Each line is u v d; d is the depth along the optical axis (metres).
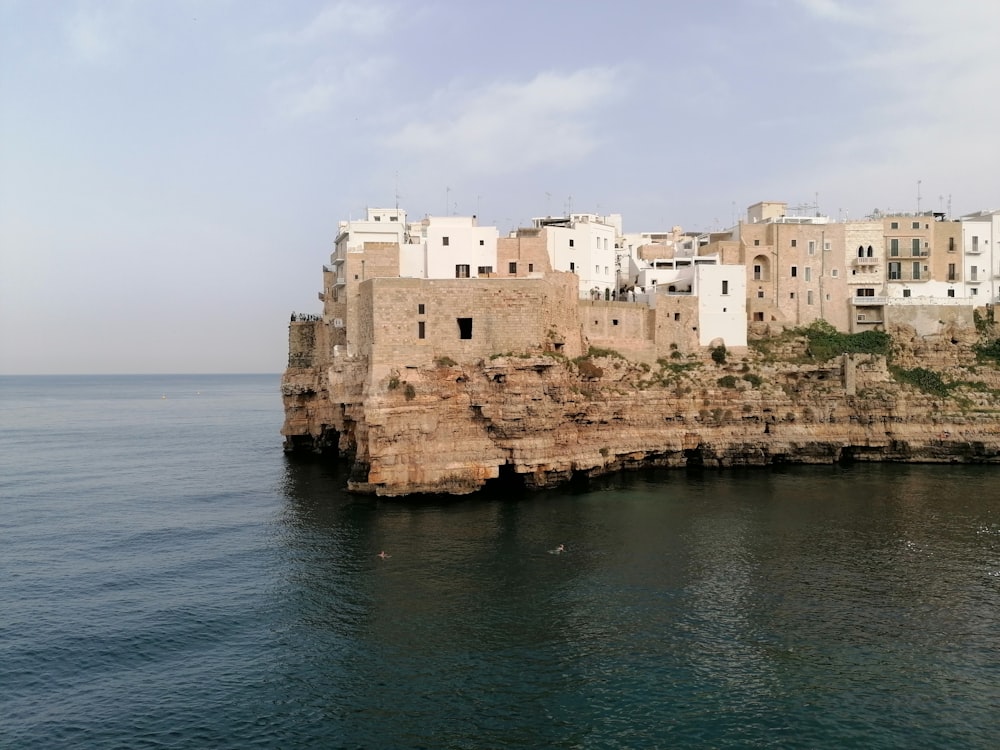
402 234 90.94
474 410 69.12
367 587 46.00
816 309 97.50
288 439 106.00
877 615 41.38
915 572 47.78
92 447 123.69
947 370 92.25
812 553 51.53
